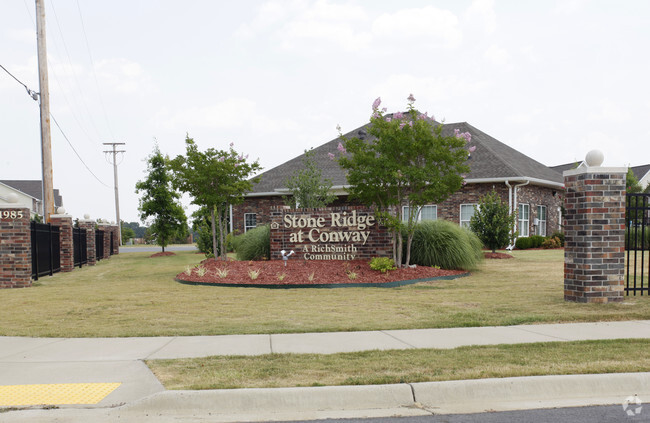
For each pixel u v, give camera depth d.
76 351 6.35
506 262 18.28
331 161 30.61
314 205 21.77
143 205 31.58
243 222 30.89
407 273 13.39
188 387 4.78
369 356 5.83
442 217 26.44
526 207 26.67
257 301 10.41
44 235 17.61
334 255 15.61
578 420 4.25
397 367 5.34
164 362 5.73
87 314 9.16
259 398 4.58
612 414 4.38
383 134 13.43
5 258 14.17
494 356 5.75
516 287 11.87
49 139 19.89
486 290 11.43
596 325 7.58
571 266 9.76
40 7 19.64
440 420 4.26
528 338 6.71
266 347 6.41
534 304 9.44
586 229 9.42
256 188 30.23
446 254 14.77
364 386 4.70
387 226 14.27
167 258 27.11
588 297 9.44
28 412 4.39
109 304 10.27
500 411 4.47
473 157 27.16
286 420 4.31
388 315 8.60
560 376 4.95
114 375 5.29
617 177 9.48
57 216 19.84
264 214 30.33
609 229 9.47
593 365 5.33
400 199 14.19
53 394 4.77
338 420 4.29
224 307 9.72
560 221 31.08
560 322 7.85
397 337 6.89
